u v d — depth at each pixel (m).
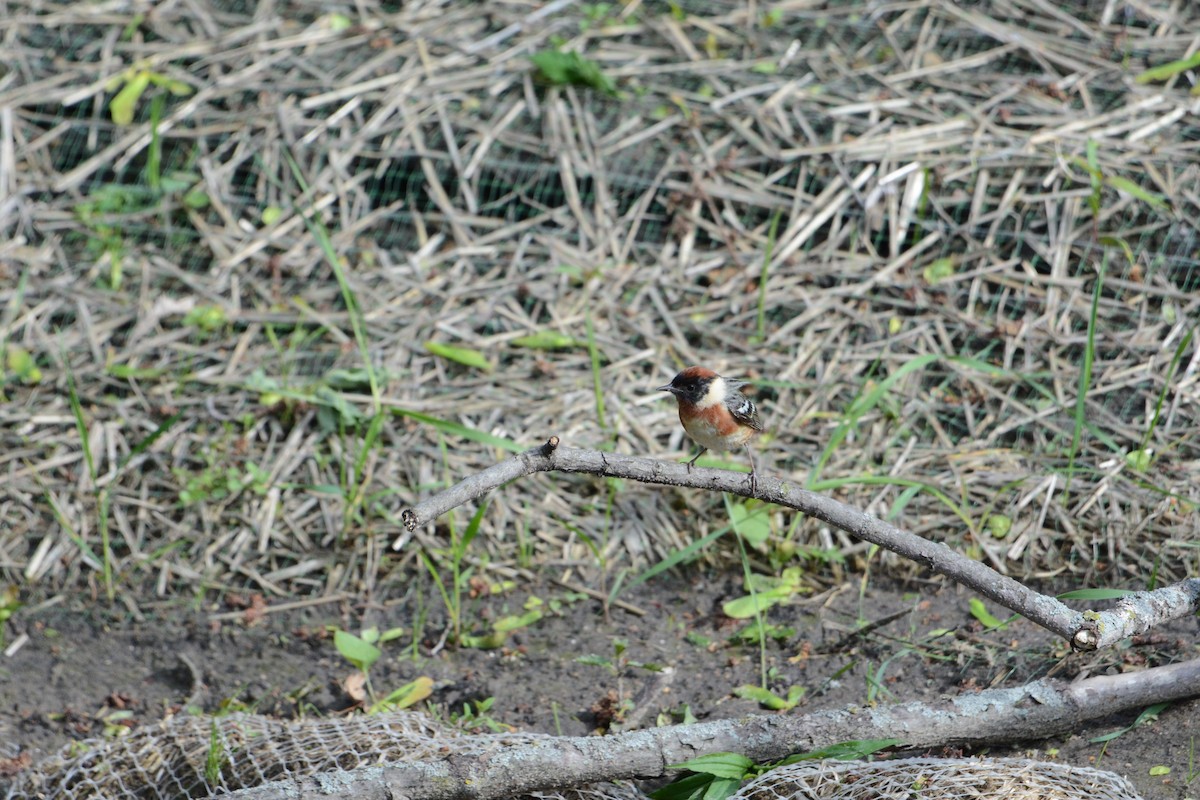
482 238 12.44
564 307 11.85
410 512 6.37
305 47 14.04
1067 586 9.19
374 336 11.66
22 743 8.79
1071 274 11.57
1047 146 12.30
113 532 10.41
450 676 9.13
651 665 8.97
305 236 12.51
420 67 13.67
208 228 12.59
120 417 11.08
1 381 11.33
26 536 10.39
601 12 14.30
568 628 9.51
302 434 10.91
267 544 10.27
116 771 7.74
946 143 12.46
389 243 12.51
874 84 13.21
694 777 7.28
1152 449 10.04
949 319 11.39
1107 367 10.81
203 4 14.59
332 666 9.37
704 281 12.06
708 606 9.62
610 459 6.96
